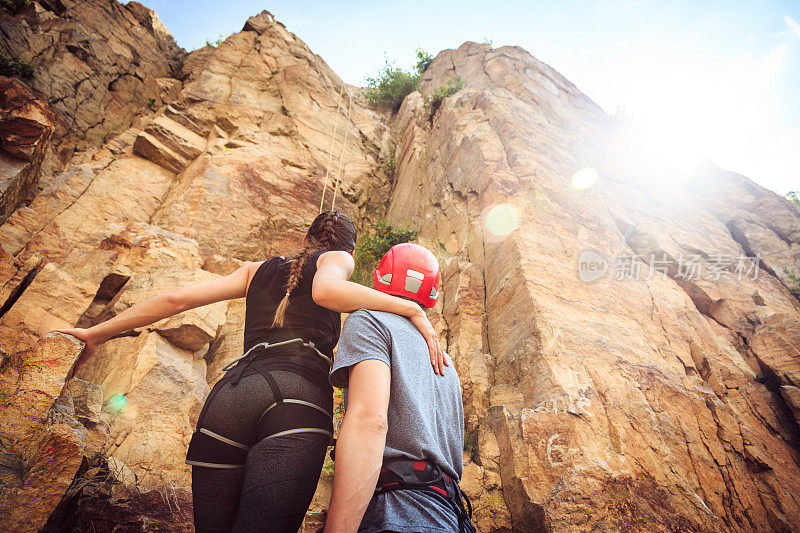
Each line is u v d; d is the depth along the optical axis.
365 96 17.12
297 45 14.61
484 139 8.68
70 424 2.29
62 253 6.56
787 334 5.91
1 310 3.09
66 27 11.35
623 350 4.92
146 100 11.96
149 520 2.46
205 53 14.38
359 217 10.54
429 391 1.42
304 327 1.53
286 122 11.20
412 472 1.25
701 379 5.23
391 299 1.50
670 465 3.92
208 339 4.80
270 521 1.19
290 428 1.30
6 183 6.24
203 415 1.40
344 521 1.09
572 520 3.32
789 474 4.34
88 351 1.77
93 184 8.04
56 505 1.97
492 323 5.57
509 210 6.54
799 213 9.19
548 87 12.96
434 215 8.76
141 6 14.04
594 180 8.42
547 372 4.35
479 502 3.70
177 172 9.23
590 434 3.85
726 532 3.58
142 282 5.38
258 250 8.02
